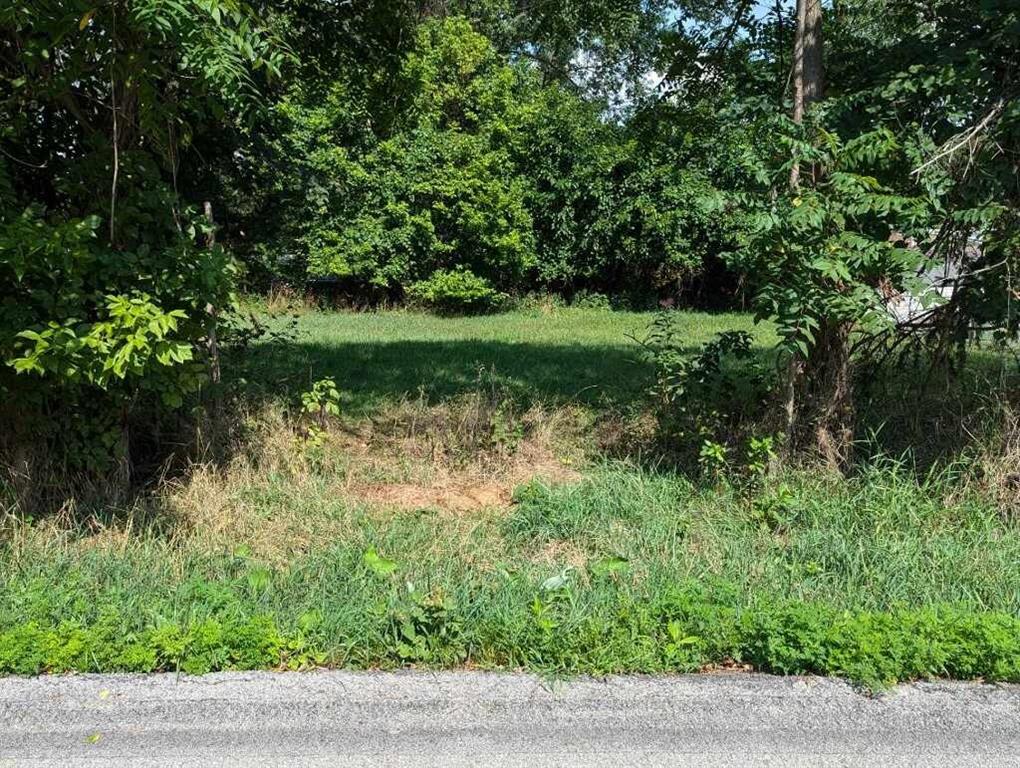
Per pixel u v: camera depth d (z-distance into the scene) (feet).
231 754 10.44
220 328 18.71
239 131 23.65
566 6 29.86
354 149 62.59
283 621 13.16
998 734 11.00
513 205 65.31
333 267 62.49
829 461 19.11
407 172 63.21
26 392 16.17
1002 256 17.70
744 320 59.88
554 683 11.84
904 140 17.79
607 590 14.32
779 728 11.05
